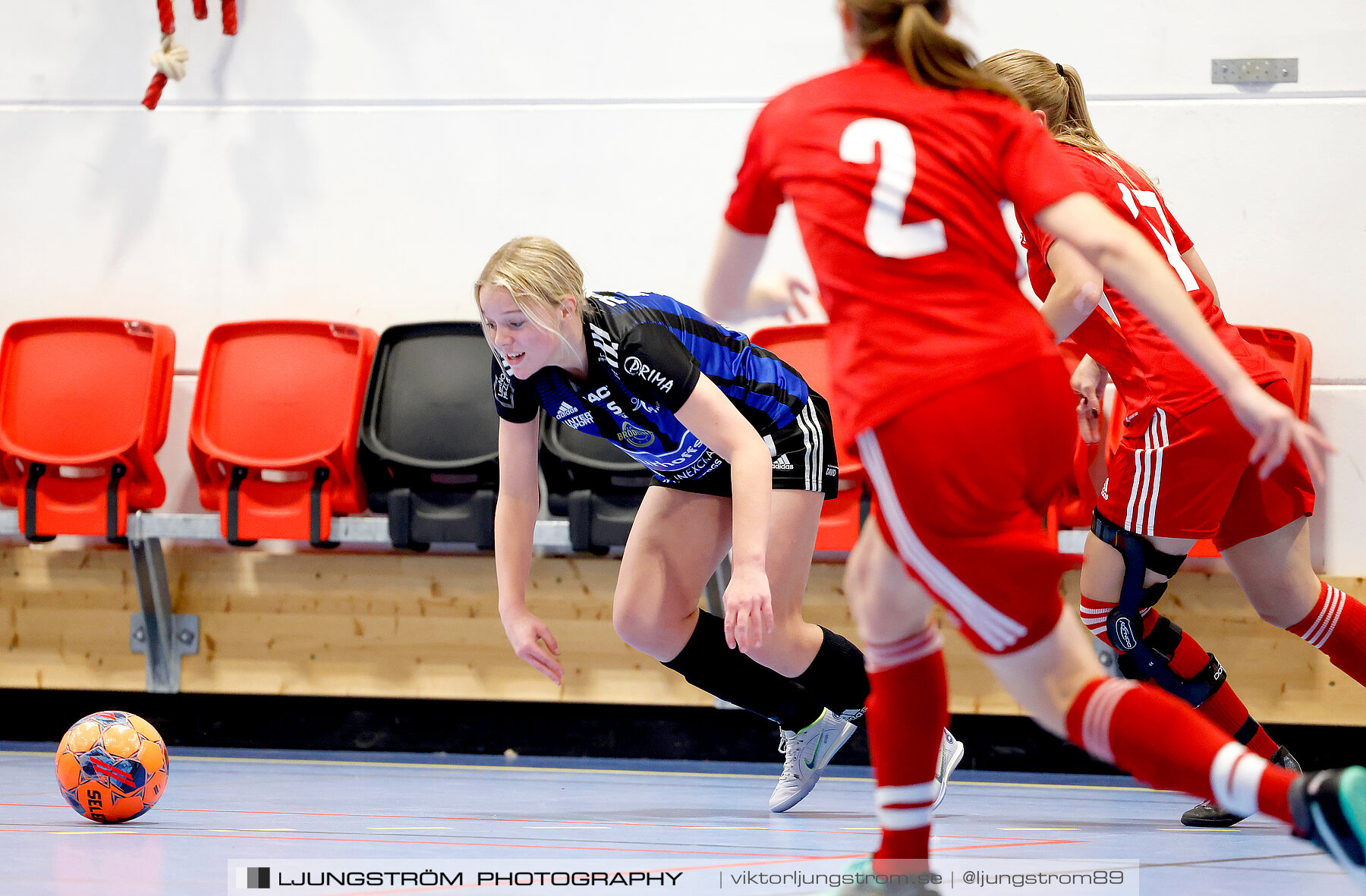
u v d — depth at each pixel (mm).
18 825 6227
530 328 5305
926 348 3701
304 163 11781
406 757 10742
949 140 3832
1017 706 10305
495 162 11602
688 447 6230
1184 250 7406
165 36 11445
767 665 6801
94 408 11219
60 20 11984
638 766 10328
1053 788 9305
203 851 5297
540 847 5504
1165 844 6012
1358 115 10664
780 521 6562
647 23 11461
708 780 9430
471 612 10906
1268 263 10750
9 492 11039
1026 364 3719
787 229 11039
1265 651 10078
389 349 11000
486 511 10398
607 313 5570
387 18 11711
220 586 11211
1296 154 10742
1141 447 7113
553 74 11547
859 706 7027
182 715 11328
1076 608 9984
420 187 11664
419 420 10719
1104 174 7102
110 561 11328
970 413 3637
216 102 11852
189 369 11836
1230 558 7324
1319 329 10672
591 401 5734
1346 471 10492
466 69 11633
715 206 11398
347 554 11086
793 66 11320
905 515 3746
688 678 7004
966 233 3770
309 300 11750
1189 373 6902
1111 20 10922
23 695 11570
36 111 11992
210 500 10922
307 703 11203
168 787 8211
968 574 3713
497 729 11039
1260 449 3309
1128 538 7227
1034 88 7340
